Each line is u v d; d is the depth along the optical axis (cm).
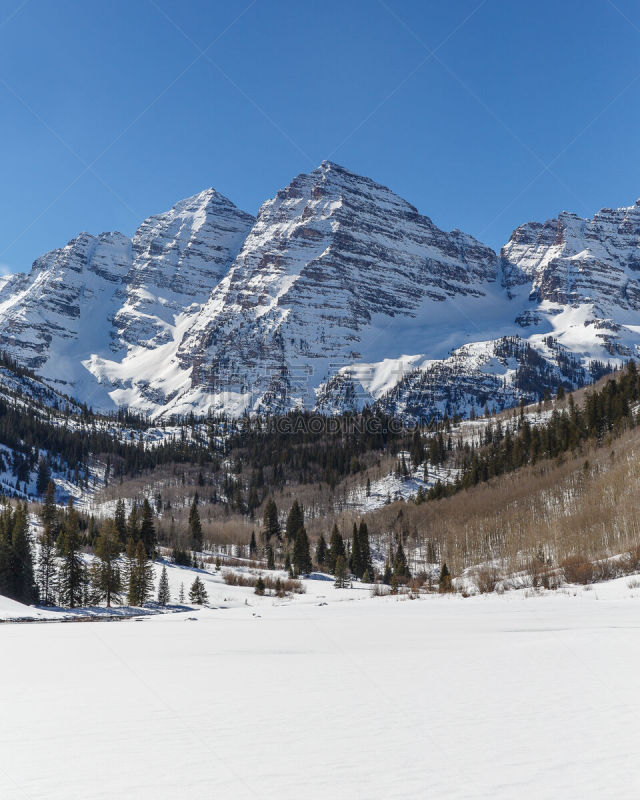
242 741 1149
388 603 7794
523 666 1986
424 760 996
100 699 1658
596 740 1095
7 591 10106
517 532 12756
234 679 1991
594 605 4653
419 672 1972
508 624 3675
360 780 899
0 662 2720
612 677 1725
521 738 1118
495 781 882
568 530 10850
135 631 4875
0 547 10281
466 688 1653
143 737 1198
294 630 4256
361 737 1158
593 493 12469
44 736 1224
